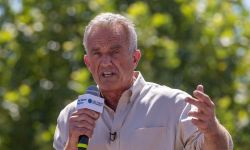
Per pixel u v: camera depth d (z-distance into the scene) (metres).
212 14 18.97
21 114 17.97
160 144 7.39
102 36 7.25
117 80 7.29
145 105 7.47
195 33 18.52
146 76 17.23
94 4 18.33
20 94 18.09
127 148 7.40
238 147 17.14
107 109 7.52
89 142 7.48
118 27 7.28
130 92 7.48
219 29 18.84
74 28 18.30
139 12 17.67
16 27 18.55
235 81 18.66
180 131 7.36
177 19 18.56
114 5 18.42
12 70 18.48
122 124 7.46
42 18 18.52
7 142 18.08
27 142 17.97
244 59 18.89
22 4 18.81
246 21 19.53
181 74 17.97
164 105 7.44
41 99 17.84
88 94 7.22
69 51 18.03
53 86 17.80
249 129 17.47
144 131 7.39
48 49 18.23
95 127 7.50
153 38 17.56
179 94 7.48
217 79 18.48
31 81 18.33
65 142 7.66
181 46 18.30
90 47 7.29
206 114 6.86
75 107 7.71
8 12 18.77
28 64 18.42
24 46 18.42
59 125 7.74
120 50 7.26
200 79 18.16
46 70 18.20
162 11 18.62
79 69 17.84
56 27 18.38
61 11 18.44
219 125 7.02
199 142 7.27
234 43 18.86
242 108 18.33
